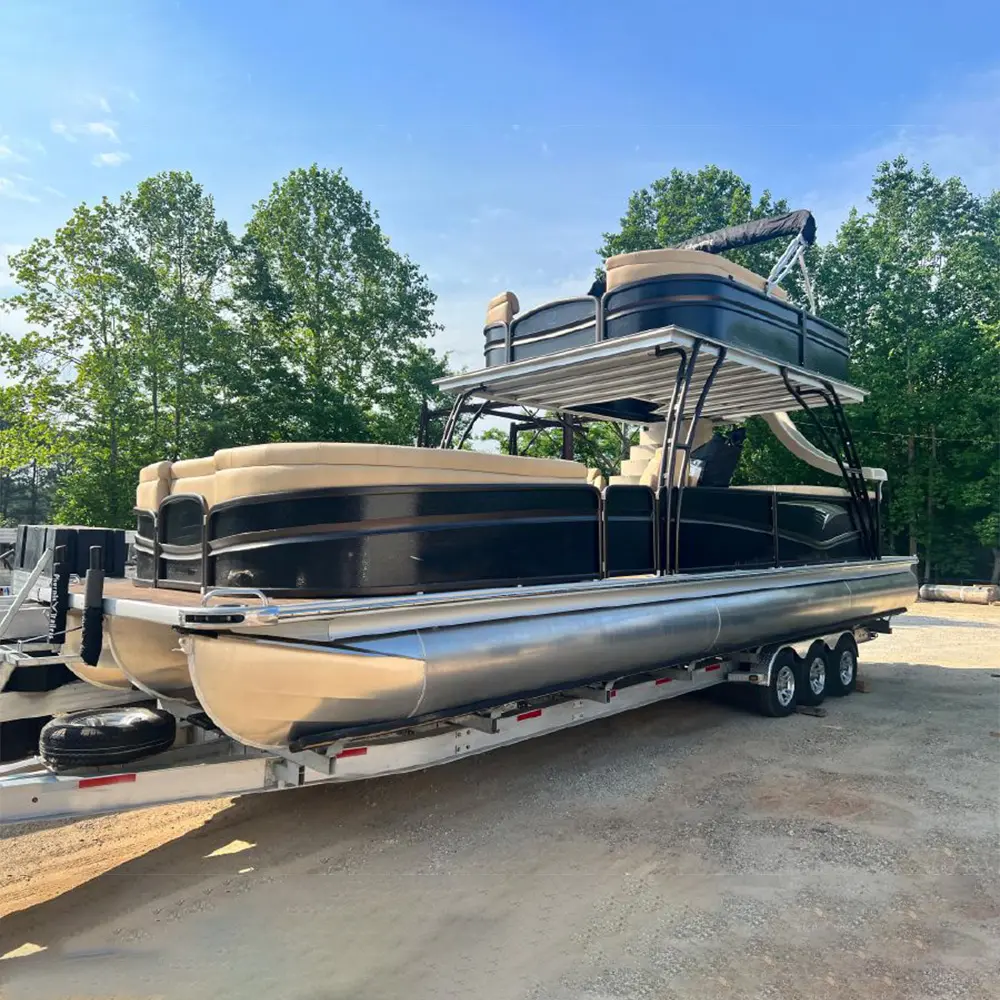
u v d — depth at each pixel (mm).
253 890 3516
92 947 3035
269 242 25438
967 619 15250
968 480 22781
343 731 3533
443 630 3811
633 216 25703
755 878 3594
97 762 3322
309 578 3502
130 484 19375
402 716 3670
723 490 5926
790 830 4168
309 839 4102
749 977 2789
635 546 5016
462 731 4250
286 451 3561
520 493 4250
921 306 23391
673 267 5363
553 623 4316
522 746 5816
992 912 3273
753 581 6121
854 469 7391
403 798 4703
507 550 4160
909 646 11578
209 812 4523
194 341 20109
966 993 2693
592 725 6457
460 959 2920
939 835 4098
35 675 4258
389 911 3303
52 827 4320
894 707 7254
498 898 3412
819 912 3270
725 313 5473
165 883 3602
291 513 3518
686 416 8086
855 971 2828
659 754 5613
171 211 21422
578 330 5887
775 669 6637
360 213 25906
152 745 3523
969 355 22438
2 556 6828
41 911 3348
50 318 19250
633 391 7008
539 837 4094
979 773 5176
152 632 4203
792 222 7043
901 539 24906
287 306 24672
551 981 2768
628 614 4809
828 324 6895
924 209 26594
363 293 25562
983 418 21906
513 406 7562
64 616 3865
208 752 3781
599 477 6090
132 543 5320
